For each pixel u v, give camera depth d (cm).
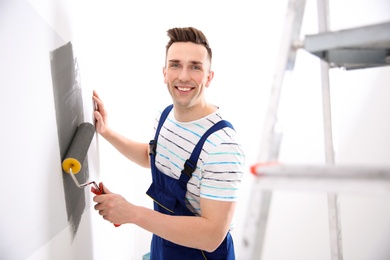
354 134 174
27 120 70
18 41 66
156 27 187
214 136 106
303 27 167
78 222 103
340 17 165
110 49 137
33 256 73
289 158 182
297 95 177
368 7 163
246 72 184
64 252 91
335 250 101
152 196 124
